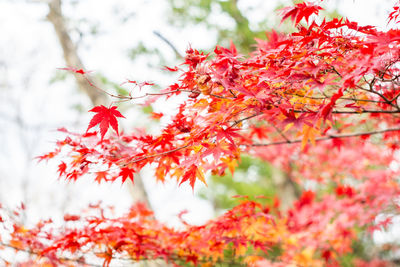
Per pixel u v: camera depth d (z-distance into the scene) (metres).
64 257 3.40
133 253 3.44
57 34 6.06
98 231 3.12
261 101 2.06
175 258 3.62
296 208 5.30
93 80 6.00
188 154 2.61
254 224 3.46
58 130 2.77
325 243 4.88
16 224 3.29
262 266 4.08
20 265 3.38
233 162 3.08
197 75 2.22
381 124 3.84
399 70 2.39
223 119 2.24
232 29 7.98
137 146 2.63
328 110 2.02
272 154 5.54
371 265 7.63
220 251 3.50
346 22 2.05
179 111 2.64
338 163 5.53
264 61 2.32
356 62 1.92
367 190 5.23
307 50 2.19
